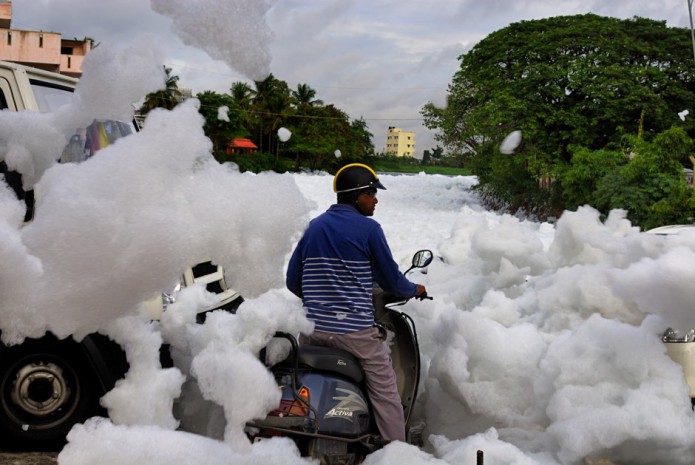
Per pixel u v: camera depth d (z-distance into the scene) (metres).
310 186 33.72
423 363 5.46
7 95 5.16
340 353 4.14
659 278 4.07
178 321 4.20
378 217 22.64
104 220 2.97
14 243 3.16
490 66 36.09
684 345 5.08
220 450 3.40
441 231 17.12
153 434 3.33
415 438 4.90
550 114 33.06
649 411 4.30
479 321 5.05
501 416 4.87
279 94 79.38
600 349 4.64
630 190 24.66
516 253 6.30
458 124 38.59
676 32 36.34
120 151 3.15
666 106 33.34
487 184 38.56
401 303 4.81
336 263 4.30
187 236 3.10
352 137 80.50
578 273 5.48
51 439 4.63
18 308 3.23
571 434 4.36
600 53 34.47
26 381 4.61
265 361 3.95
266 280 3.41
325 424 3.95
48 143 3.60
